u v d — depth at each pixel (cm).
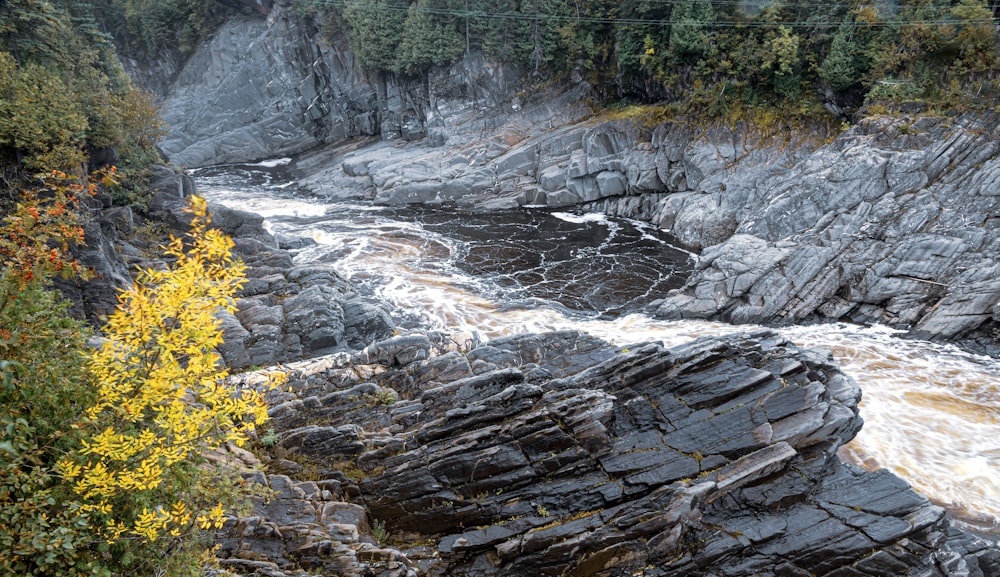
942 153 3369
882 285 3089
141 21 8494
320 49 7356
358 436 1698
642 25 5319
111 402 779
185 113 7906
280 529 1352
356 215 5122
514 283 3688
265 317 2605
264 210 5253
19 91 2730
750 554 1434
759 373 1738
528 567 1423
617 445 1628
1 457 697
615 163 4997
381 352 2031
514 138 5881
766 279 3212
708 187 4509
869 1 4150
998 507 1870
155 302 791
